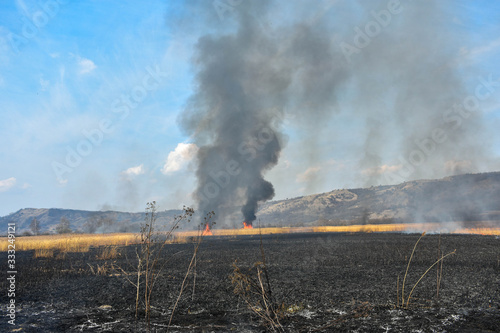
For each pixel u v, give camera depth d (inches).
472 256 705.6
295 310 327.3
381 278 478.6
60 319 309.7
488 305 329.7
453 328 265.9
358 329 268.7
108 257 829.2
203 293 404.2
